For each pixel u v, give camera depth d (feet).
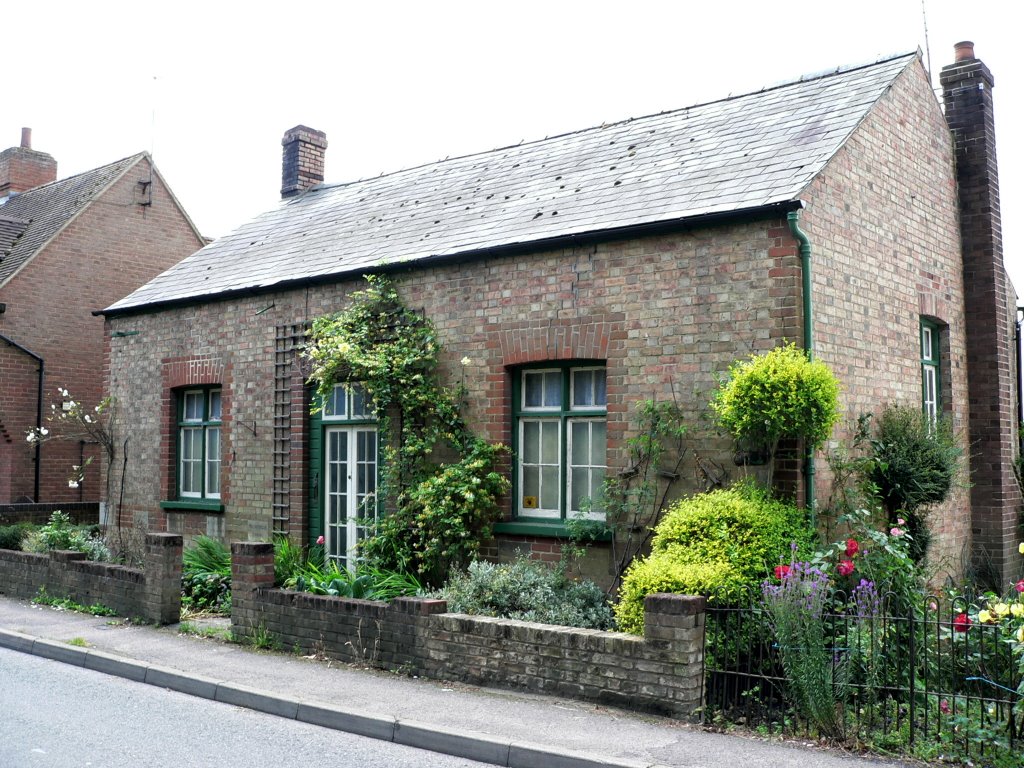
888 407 33.17
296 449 42.04
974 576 36.99
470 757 20.84
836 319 30.42
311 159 60.03
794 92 38.14
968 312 40.68
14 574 42.09
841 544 25.07
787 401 25.71
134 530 49.85
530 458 35.01
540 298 33.96
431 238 39.27
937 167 39.14
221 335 45.91
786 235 28.50
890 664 23.20
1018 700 20.94
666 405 30.48
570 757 19.57
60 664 30.45
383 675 27.04
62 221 65.00
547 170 41.50
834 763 19.12
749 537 25.26
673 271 30.73
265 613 31.04
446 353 36.70
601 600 30.60
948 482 32.35
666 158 36.70
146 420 49.78
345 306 40.34
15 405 61.11
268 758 20.53
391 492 37.50
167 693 26.68
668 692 22.33
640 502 30.73
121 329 51.72
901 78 36.27
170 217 70.38
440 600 27.40
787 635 21.42
